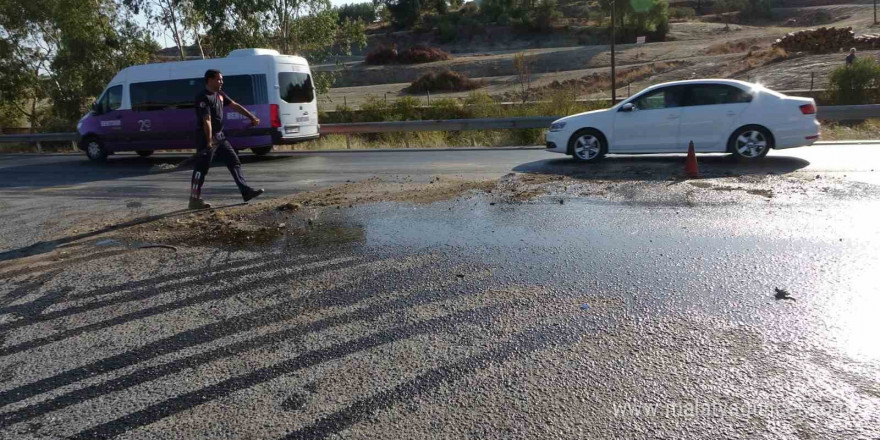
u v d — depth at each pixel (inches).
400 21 3609.7
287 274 217.0
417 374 140.0
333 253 241.4
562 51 2226.9
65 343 164.9
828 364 137.6
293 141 608.4
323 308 182.5
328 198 362.0
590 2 3671.3
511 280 200.8
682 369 137.9
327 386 136.3
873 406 121.0
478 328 163.8
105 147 647.8
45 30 1040.8
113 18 1025.5
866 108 587.5
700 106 418.9
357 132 733.9
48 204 388.2
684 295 181.5
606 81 1509.6
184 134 616.1
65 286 215.0
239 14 940.0
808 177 351.3
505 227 271.4
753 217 267.7
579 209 300.4
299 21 975.0
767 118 406.0
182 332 169.0
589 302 179.0
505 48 2947.8
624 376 135.8
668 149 427.8
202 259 241.8
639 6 2490.2
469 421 120.8
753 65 1402.6
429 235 263.3
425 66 2213.3
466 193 356.2
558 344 152.6
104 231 299.7
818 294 177.8
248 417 125.0
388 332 163.5
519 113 818.8
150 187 439.2
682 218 272.5
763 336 152.6
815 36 1430.9
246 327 170.6
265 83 585.0
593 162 447.2
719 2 3385.8
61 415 128.7
